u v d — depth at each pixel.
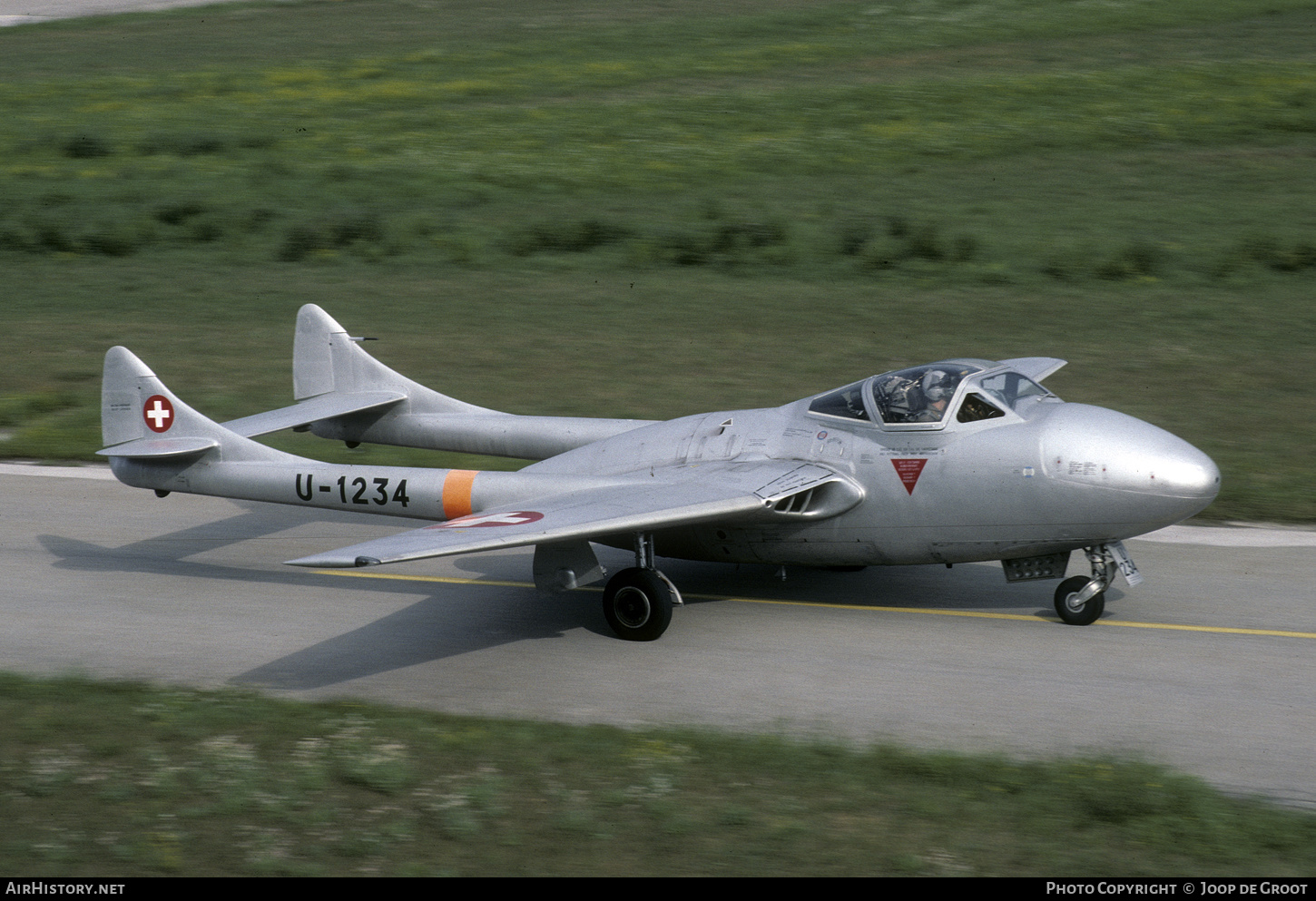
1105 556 28.67
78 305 70.69
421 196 94.06
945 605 30.88
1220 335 58.59
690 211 87.75
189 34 161.50
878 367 55.09
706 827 18.95
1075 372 53.12
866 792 20.16
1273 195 85.25
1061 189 89.88
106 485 43.97
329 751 21.88
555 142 107.00
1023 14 152.12
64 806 19.94
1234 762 21.84
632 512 27.20
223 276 77.56
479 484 31.75
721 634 29.30
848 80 124.69
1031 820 19.12
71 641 29.62
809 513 29.58
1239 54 125.81
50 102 124.38
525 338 62.34
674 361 57.47
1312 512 36.69
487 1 180.25
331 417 39.22
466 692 26.16
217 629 30.47
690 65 133.38
